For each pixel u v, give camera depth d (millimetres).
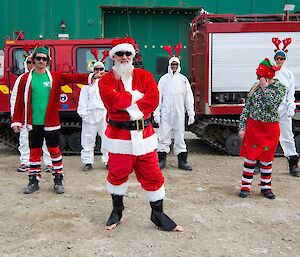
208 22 8711
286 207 5363
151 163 4371
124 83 4246
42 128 5742
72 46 8516
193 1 13094
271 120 5520
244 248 4098
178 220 4824
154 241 4230
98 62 6559
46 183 6441
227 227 4641
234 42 8547
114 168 4418
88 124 7156
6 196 5730
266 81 5422
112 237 4328
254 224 4746
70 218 4883
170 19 13406
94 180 6652
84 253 3953
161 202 4496
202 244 4172
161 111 7391
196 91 9023
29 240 4250
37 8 12750
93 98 7047
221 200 5609
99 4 12836
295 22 8508
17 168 7516
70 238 4301
